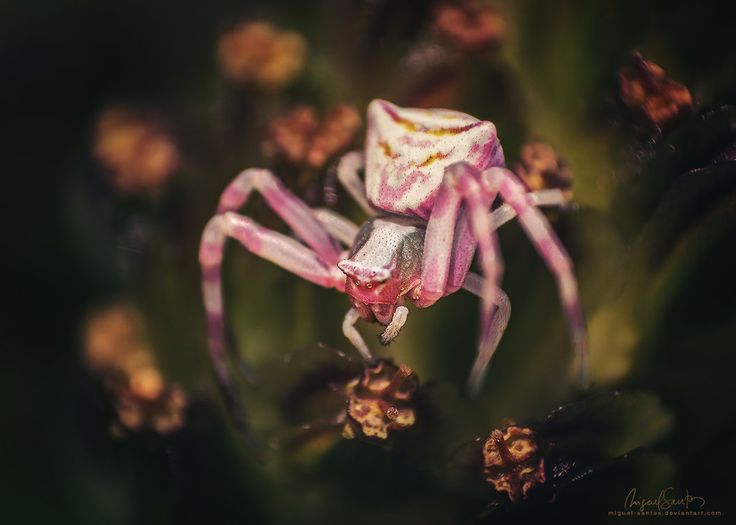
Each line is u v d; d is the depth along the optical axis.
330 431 0.11
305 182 0.11
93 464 0.11
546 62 0.11
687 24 0.11
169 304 0.12
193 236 0.12
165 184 0.12
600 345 0.11
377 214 0.10
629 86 0.11
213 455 0.11
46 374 0.11
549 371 0.11
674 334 0.11
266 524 0.11
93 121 0.12
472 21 0.12
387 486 0.11
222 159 0.12
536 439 0.11
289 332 0.11
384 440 0.11
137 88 0.12
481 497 0.11
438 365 0.11
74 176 0.12
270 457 0.11
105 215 0.12
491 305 0.10
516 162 0.11
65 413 0.11
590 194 0.11
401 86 0.12
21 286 0.12
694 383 0.11
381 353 0.11
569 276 0.10
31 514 0.11
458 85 0.12
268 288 0.11
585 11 0.11
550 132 0.11
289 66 0.12
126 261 0.12
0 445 0.11
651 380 0.11
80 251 0.12
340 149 0.11
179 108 0.12
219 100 0.12
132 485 0.11
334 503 0.11
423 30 0.12
